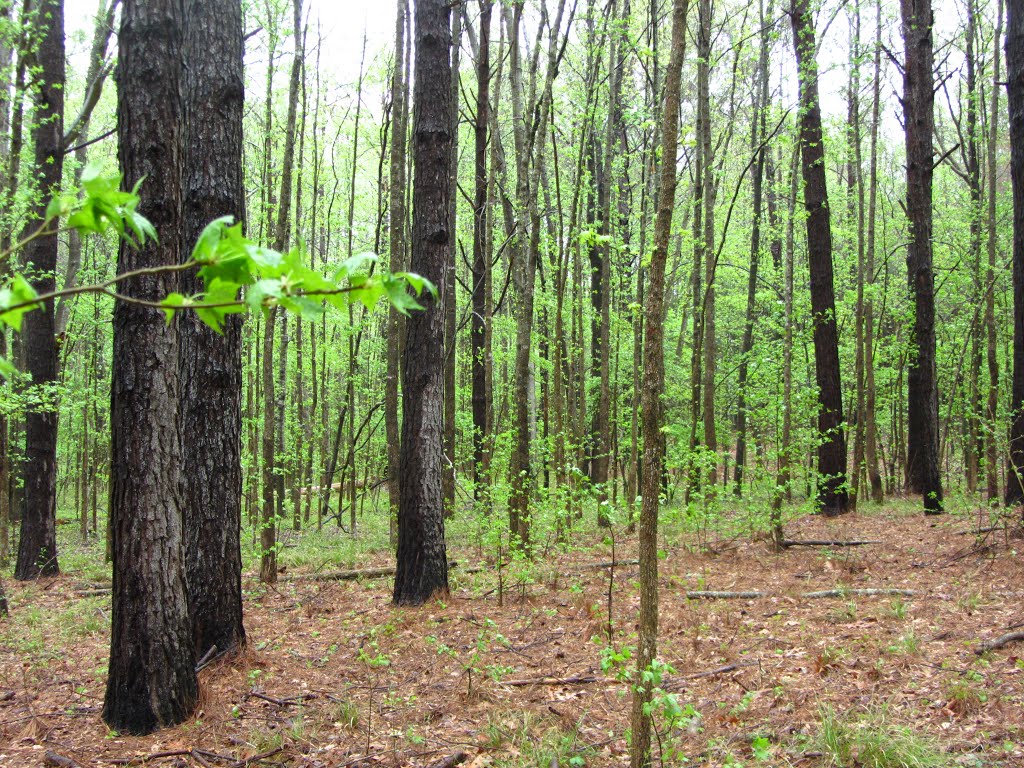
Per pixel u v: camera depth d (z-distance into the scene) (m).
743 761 4.18
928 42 12.67
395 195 11.12
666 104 3.79
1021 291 9.01
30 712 5.43
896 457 18.50
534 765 4.30
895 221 19.92
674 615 7.00
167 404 4.93
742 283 20.61
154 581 4.98
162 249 4.74
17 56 10.64
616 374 16.77
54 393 11.72
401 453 8.20
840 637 6.03
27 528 11.85
